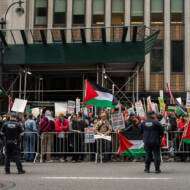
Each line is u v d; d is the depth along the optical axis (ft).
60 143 48.11
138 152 46.03
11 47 68.33
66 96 87.56
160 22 92.84
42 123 48.67
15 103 53.72
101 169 38.50
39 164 44.68
